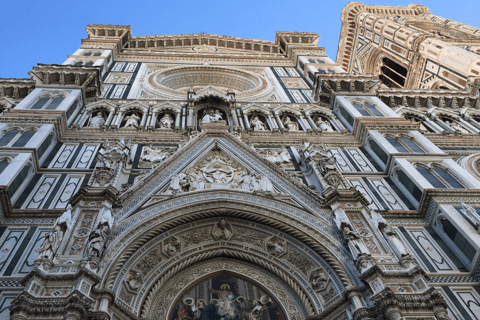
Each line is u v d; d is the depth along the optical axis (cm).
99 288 1172
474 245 1415
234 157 1941
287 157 2086
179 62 3688
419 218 1689
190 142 1980
